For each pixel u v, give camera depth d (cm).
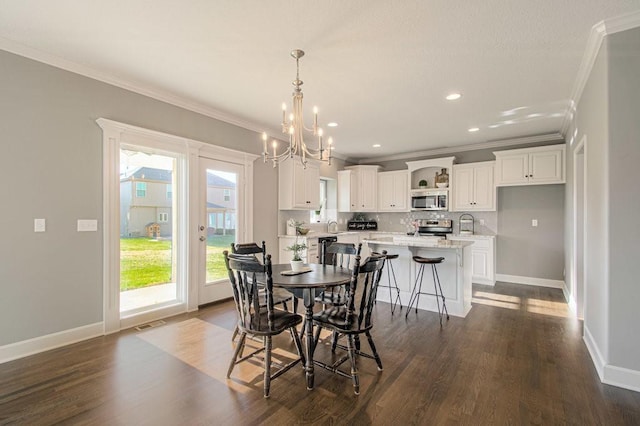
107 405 198
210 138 416
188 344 290
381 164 726
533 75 307
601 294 243
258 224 488
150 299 365
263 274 240
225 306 410
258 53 270
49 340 278
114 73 308
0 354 252
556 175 499
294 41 251
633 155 217
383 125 475
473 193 579
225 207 438
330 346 292
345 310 260
